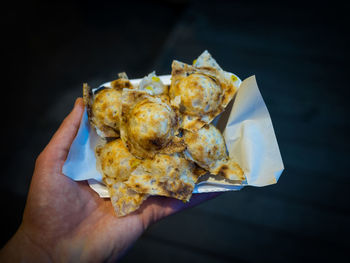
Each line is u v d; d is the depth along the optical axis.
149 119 0.17
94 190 0.19
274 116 0.36
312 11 0.44
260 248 0.30
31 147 0.37
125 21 0.47
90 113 0.19
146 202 0.20
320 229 0.31
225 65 0.40
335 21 0.43
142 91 0.19
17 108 0.40
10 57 0.44
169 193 0.17
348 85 0.38
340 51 0.40
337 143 0.35
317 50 0.41
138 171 0.18
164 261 0.30
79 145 0.19
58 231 0.19
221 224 0.31
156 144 0.18
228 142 0.20
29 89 0.41
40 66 0.43
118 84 0.20
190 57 0.41
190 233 0.31
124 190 0.18
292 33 0.42
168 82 0.21
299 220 0.31
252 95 0.18
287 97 0.38
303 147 0.35
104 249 0.19
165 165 0.18
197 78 0.19
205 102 0.18
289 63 0.40
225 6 0.45
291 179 0.33
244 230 0.31
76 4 0.49
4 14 0.48
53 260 0.18
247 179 0.18
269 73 0.39
